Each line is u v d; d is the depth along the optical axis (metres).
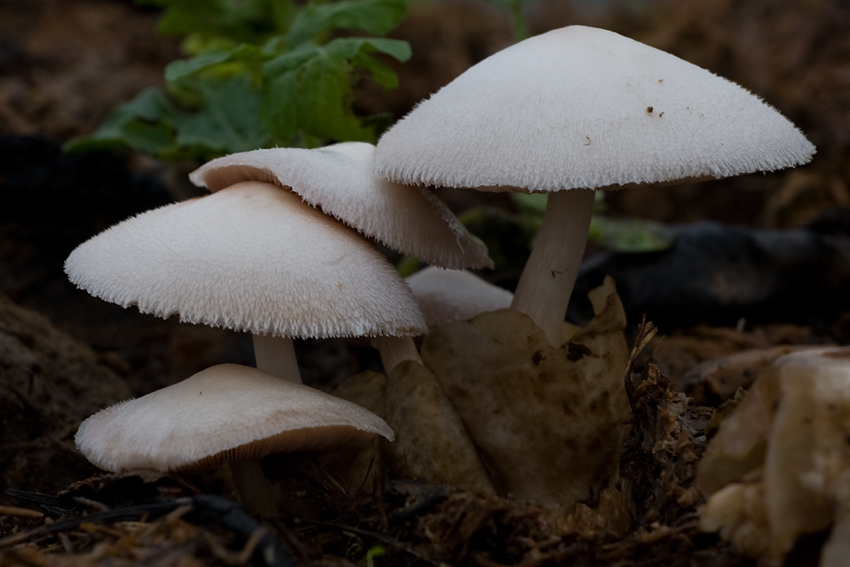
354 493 0.43
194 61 0.52
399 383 0.43
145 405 0.42
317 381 0.58
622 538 0.41
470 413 0.43
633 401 0.44
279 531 0.41
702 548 0.41
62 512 0.43
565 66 0.42
